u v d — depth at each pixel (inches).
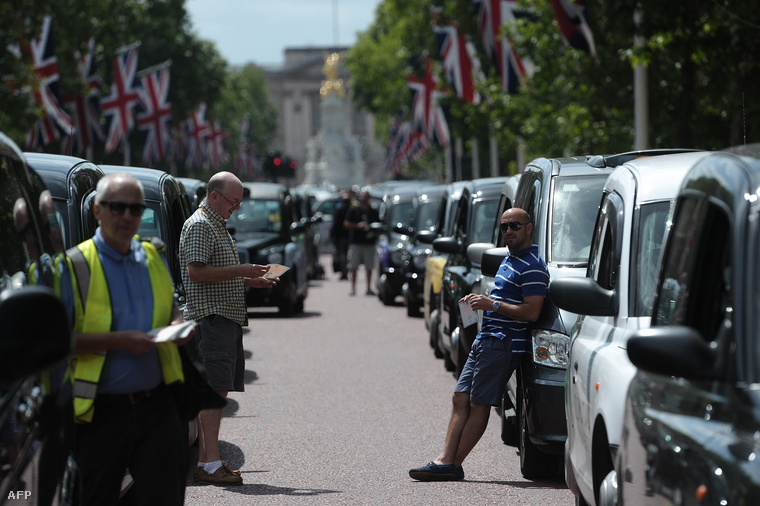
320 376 1740.9
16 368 431.8
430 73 5738.2
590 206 1154.0
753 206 462.0
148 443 666.2
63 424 539.8
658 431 498.3
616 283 736.3
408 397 1528.1
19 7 4084.6
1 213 532.7
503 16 3553.2
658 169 801.6
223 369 1024.9
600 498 641.6
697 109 2849.4
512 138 4741.6
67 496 549.0
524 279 990.4
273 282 1042.7
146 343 636.7
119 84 5295.3
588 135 3250.5
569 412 796.0
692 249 527.8
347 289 3841.0
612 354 683.4
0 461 440.8
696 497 437.4
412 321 2645.2
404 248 2891.2
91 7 5339.6
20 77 4065.0
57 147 5305.1
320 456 1146.7
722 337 452.8
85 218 880.9
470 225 1643.7
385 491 985.5
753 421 417.7
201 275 1008.2
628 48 2544.3
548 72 3400.6
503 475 1050.1
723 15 2062.0
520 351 1000.2
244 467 1098.1
